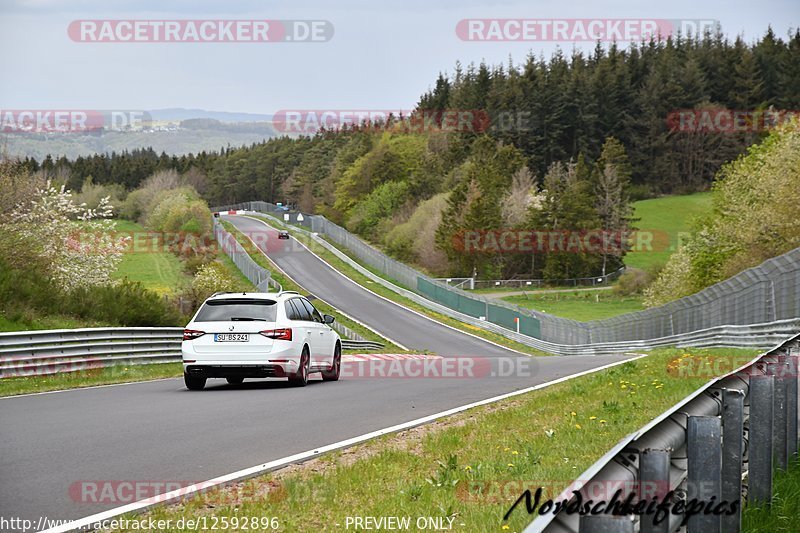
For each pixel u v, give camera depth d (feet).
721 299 196.24
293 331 100.78
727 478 31.14
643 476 22.59
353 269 601.21
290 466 50.55
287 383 106.01
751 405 36.32
